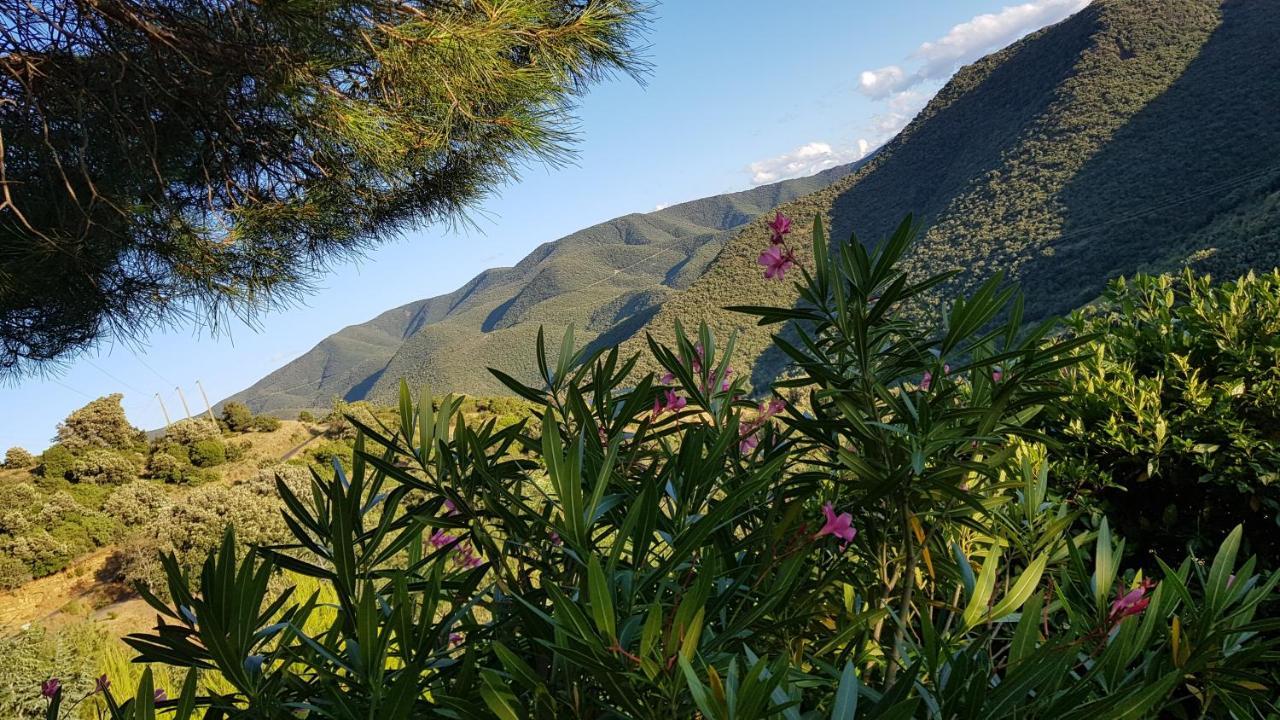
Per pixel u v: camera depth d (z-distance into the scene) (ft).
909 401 3.42
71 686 17.56
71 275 10.33
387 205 12.03
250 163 10.78
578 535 2.62
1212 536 6.51
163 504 64.13
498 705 2.33
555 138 10.28
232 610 2.58
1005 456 3.51
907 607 3.68
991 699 2.53
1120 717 2.45
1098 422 6.67
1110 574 3.35
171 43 8.45
